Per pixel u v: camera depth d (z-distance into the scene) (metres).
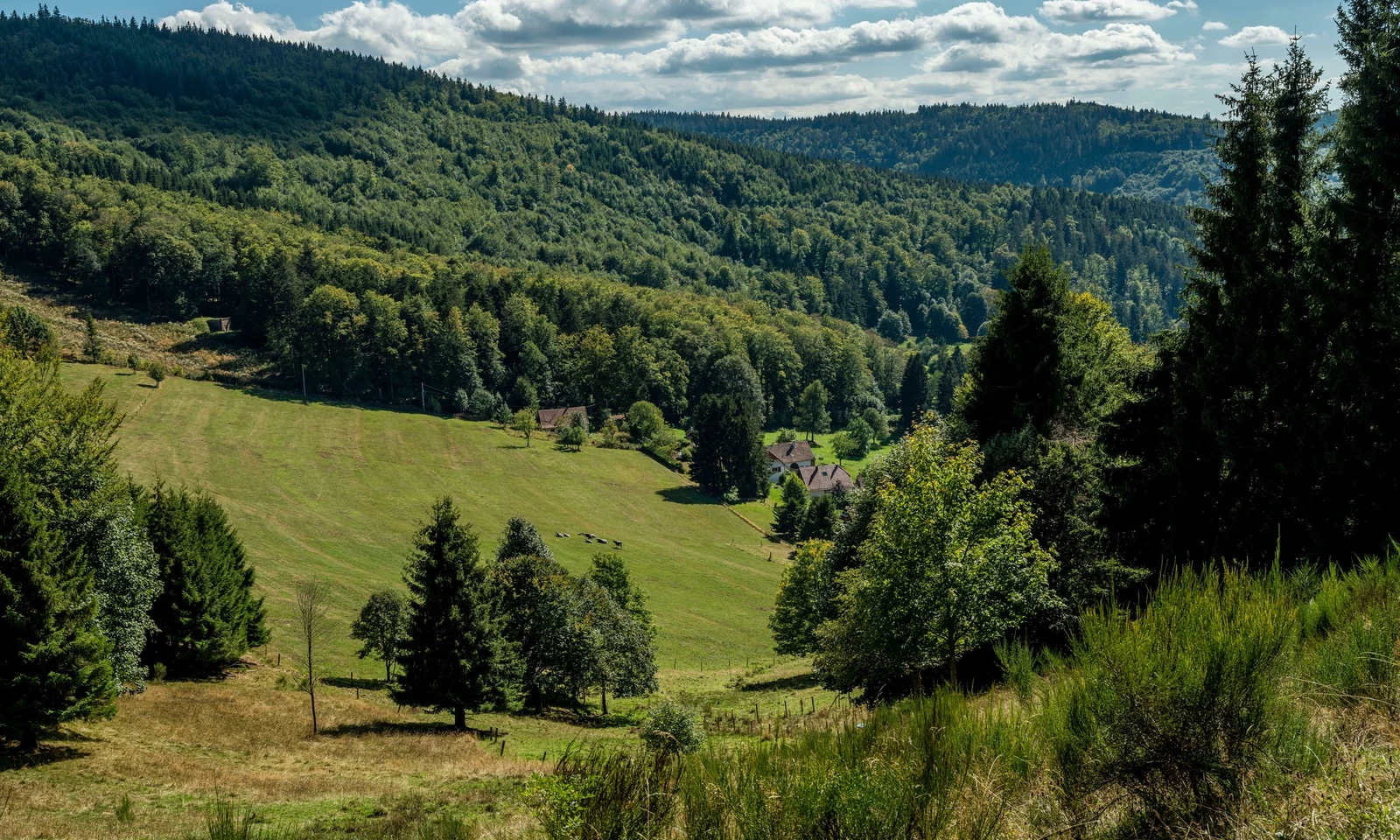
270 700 38.75
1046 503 22.95
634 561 90.69
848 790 4.53
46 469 29.20
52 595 24.53
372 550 81.44
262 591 65.94
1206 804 4.39
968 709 5.79
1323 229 21.34
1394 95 18.97
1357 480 19.53
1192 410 23.64
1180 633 5.00
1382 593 6.82
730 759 5.25
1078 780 4.79
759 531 106.62
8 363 30.23
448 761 30.05
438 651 36.81
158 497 42.44
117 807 20.33
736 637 71.94
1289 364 21.58
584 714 46.38
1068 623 20.05
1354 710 5.15
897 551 19.16
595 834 4.89
